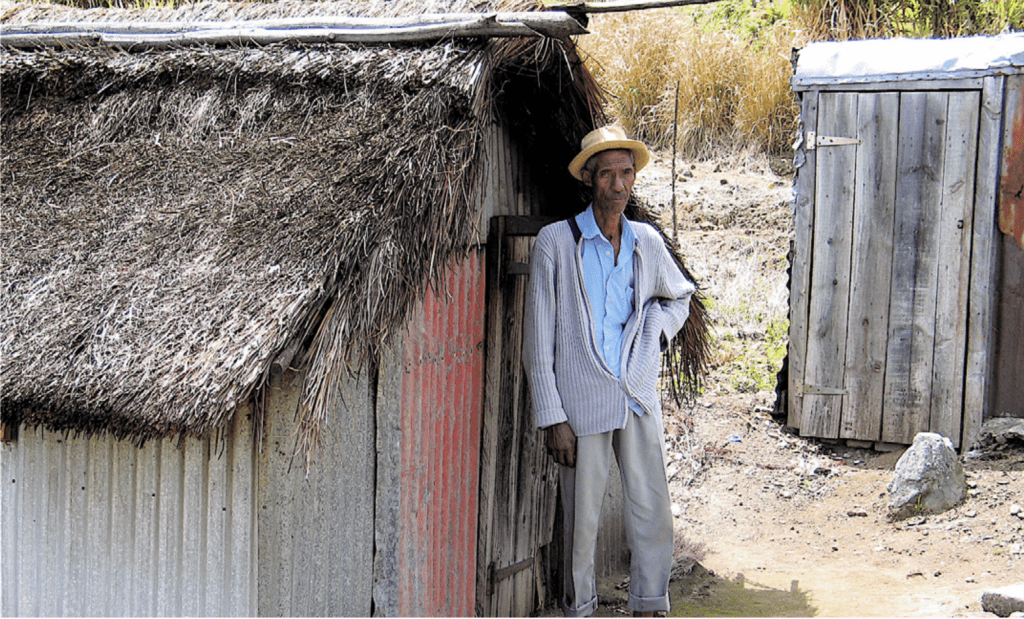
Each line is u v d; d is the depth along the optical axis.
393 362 3.29
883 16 9.45
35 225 3.55
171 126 3.80
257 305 2.83
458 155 3.12
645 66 9.84
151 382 2.74
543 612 4.36
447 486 3.64
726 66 9.67
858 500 5.66
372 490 3.31
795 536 5.32
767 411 6.65
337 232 2.94
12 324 3.16
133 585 3.26
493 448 3.87
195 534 3.12
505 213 3.97
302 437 2.73
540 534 4.34
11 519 3.51
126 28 4.18
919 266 6.08
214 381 2.63
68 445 3.38
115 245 3.32
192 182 3.49
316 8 4.09
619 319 3.72
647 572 3.83
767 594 4.48
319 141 3.39
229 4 4.37
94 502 3.33
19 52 4.20
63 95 4.08
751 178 9.14
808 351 6.37
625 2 3.21
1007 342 5.98
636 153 3.71
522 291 4.06
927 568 4.73
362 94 3.46
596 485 3.71
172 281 3.07
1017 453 5.69
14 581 3.52
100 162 3.76
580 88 3.78
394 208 2.99
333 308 2.80
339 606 3.21
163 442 3.17
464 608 3.77
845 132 6.20
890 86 6.06
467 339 3.70
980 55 5.87
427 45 3.48
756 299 7.74
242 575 3.03
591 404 3.65
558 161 4.20
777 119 9.45
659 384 6.55
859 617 4.13
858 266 6.22
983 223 5.91
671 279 3.94
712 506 5.69
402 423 3.34
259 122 3.65
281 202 3.18
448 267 3.36
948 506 5.31
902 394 6.16
